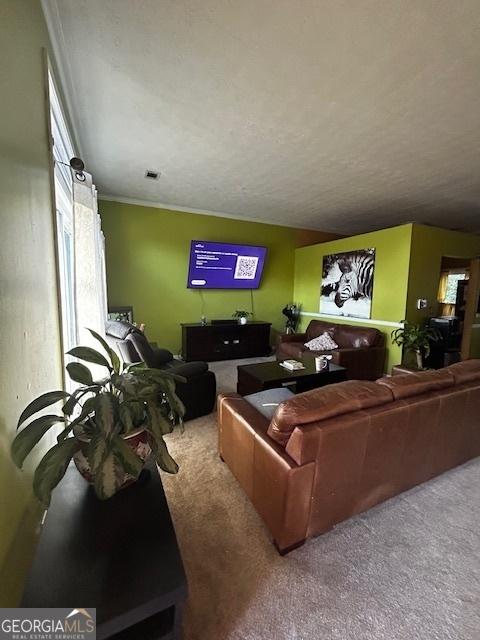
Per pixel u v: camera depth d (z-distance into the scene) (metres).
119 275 4.38
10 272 0.83
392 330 4.10
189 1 1.30
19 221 0.92
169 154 2.86
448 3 1.27
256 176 3.38
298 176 3.34
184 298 4.91
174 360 3.54
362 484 1.41
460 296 5.67
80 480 1.08
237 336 4.97
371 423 1.32
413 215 4.97
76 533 0.87
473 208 4.50
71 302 2.11
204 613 1.07
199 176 3.42
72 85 1.86
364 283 4.50
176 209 4.66
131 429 0.97
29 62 1.09
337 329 4.49
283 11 1.33
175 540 0.86
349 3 1.28
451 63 1.60
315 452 1.22
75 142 2.49
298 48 1.54
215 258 4.84
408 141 2.51
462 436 1.78
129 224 4.36
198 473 1.89
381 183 3.50
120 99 2.00
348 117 2.18
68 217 2.03
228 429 1.81
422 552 1.32
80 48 1.57
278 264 5.71
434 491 1.72
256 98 1.98
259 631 1.01
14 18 0.94
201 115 2.19
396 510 1.57
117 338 2.58
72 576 0.75
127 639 0.78
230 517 1.53
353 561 1.28
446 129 2.30
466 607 1.10
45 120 1.29
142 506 0.98
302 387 3.07
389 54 1.55
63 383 1.46
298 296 5.84
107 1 1.31
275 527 1.30
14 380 0.84
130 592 0.72
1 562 0.74
